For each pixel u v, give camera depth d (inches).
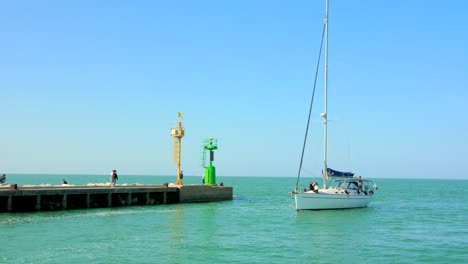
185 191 1980.8
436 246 1030.4
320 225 1317.7
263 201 2271.2
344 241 1064.8
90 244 959.6
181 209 1707.7
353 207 1732.3
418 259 894.4
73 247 925.8
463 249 999.6
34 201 1437.0
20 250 888.3
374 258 893.2
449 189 4864.7
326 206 1631.4
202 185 2084.2
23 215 1353.3
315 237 1107.3
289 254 906.1
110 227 1190.9
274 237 1095.6
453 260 891.4
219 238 1066.7
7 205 1374.3
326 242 1045.2
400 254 935.7
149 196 1847.9
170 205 1865.2
